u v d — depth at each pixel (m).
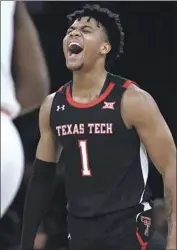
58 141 5.65
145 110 5.36
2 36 3.72
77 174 5.49
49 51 12.00
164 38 12.23
